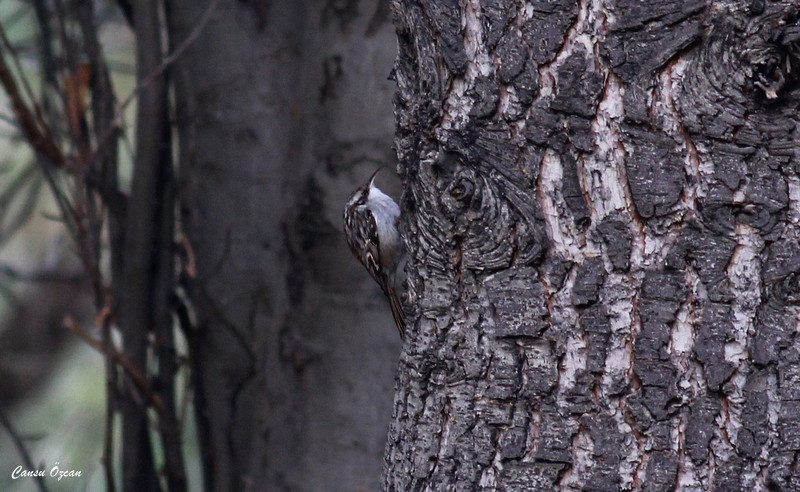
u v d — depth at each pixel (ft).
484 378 13.33
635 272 12.55
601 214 12.71
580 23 12.81
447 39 13.61
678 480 12.28
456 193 13.38
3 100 32.89
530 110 13.03
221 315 25.63
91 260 24.02
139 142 24.63
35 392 43.06
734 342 12.21
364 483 23.06
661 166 12.44
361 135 22.81
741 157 12.22
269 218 25.86
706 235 12.33
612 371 12.60
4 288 32.83
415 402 14.05
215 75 26.09
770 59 11.89
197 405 26.61
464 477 13.34
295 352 23.95
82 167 23.72
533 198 13.00
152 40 24.59
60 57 24.43
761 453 12.07
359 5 22.81
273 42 25.86
